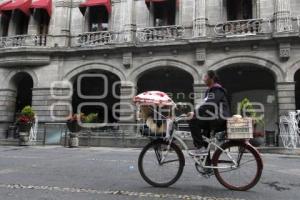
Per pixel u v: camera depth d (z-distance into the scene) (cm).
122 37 2227
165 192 554
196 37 2031
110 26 2312
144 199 507
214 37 2025
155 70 2267
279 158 1227
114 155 1187
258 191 573
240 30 2027
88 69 2262
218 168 575
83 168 824
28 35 2364
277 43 1933
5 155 1150
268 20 1991
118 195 530
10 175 716
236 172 575
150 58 2156
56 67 2309
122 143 1745
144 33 2191
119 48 2169
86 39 2306
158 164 600
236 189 573
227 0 2159
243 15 2131
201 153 584
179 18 2189
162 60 2131
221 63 2025
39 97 2294
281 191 580
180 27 2131
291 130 1727
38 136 2084
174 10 2247
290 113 1766
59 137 1983
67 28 2359
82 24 2364
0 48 2336
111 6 2328
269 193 560
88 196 523
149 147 605
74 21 2381
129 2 2245
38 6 2339
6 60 2338
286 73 1912
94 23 2378
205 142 588
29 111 1828
